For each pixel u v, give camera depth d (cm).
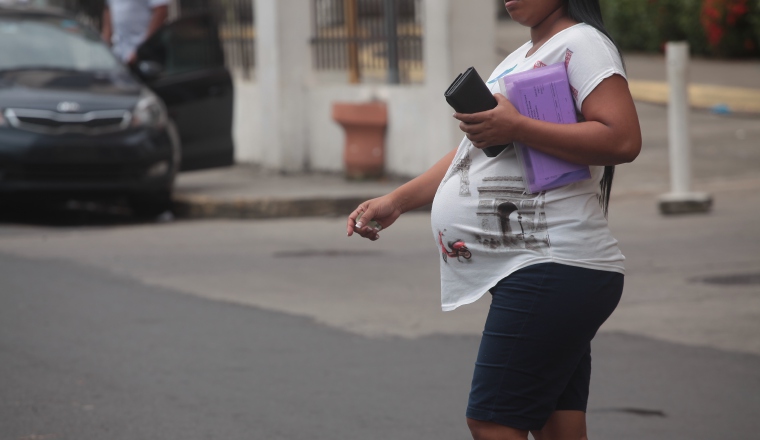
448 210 779
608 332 1659
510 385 747
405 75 3334
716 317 1728
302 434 1202
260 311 1798
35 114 2720
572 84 737
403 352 1550
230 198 3042
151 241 2533
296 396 1341
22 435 1195
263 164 3691
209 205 3042
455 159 789
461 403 1313
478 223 763
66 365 1469
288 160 3603
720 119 4600
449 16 3047
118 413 1273
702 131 4288
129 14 3416
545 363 746
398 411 1284
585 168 739
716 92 5172
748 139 4047
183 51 3259
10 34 3033
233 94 3347
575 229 741
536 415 754
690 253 2252
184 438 1188
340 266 2206
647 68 6300
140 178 2831
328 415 1268
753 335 1620
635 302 1847
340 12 3519
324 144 3569
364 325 1708
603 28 751
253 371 1450
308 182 3375
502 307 752
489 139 726
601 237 750
